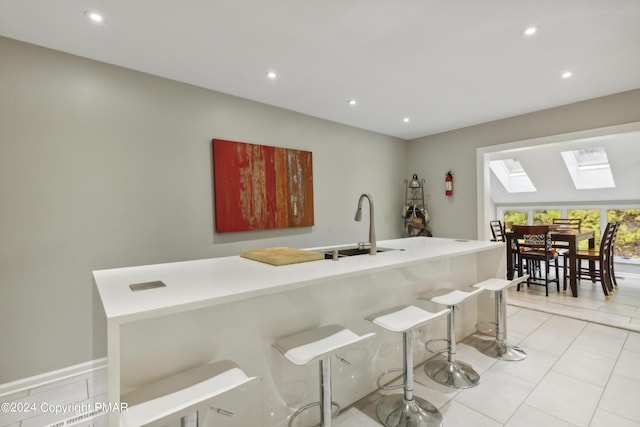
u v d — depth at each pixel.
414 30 2.11
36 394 2.12
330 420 1.48
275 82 2.94
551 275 5.26
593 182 5.44
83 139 2.41
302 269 1.68
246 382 1.08
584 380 2.15
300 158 3.80
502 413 1.81
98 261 2.46
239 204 3.24
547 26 2.07
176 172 2.87
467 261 2.91
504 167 6.19
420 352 2.41
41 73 2.25
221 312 1.38
